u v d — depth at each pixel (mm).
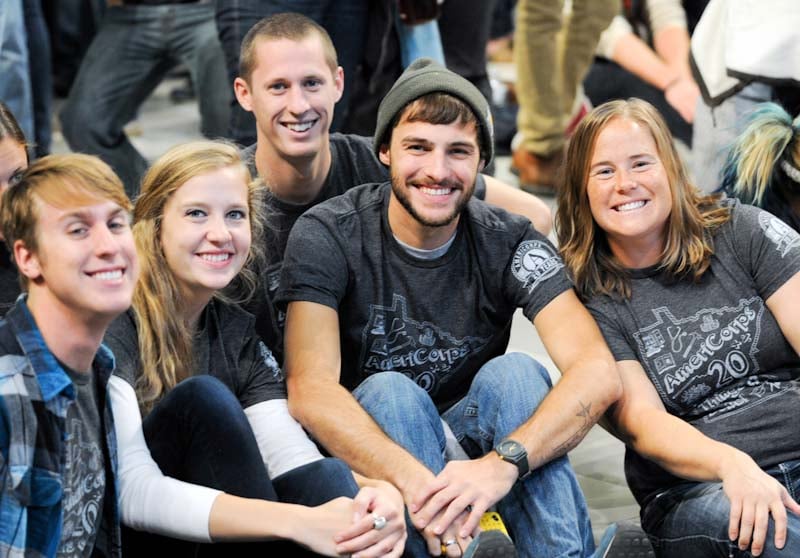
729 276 3221
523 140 6410
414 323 3221
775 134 3461
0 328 2387
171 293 2920
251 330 3115
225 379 3023
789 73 4117
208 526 2648
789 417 3125
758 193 3494
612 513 3654
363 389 3055
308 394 3025
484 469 2857
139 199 2945
